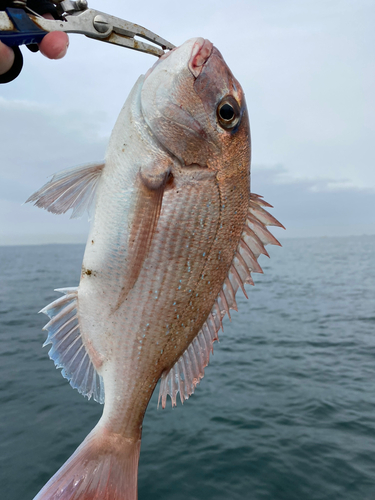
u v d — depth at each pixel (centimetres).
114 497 22
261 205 25
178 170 22
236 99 23
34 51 19
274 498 50
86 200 22
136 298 22
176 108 22
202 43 22
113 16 19
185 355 24
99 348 23
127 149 22
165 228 22
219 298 24
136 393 23
